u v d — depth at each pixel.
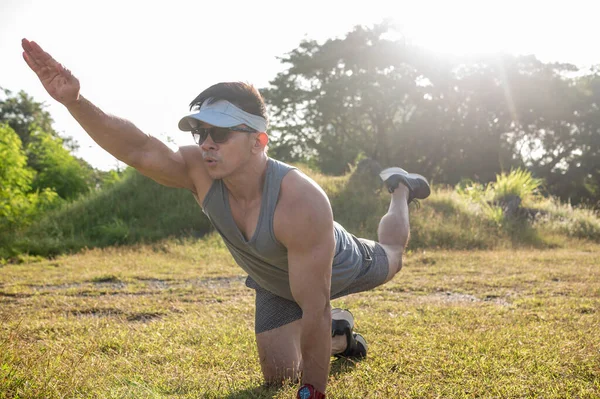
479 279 7.55
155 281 7.82
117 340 3.87
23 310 5.45
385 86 40.94
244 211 2.63
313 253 2.50
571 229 15.54
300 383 2.80
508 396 2.73
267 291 3.07
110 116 2.49
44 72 2.24
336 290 3.16
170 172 2.71
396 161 43.34
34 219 14.52
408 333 4.12
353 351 3.41
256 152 2.51
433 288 6.91
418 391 2.79
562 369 3.16
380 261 3.49
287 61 43.16
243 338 3.97
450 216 14.45
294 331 3.03
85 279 7.85
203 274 8.43
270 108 42.62
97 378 2.92
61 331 4.31
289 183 2.54
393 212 3.97
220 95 2.42
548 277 7.73
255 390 2.84
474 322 4.59
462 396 2.73
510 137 44.09
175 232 13.88
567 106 40.66
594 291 6.43
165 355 3.47
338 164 42.69
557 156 43.06
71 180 21.73
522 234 14.16
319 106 40.88
